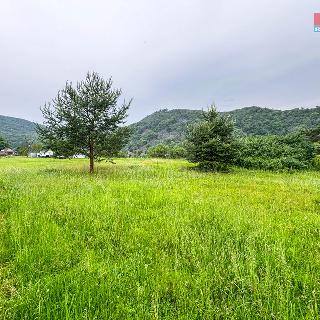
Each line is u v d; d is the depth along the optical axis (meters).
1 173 21.61
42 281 4.26
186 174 22.22
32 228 6.80
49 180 16.48
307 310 3.65
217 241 6.20
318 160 31.73
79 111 23.30
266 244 5.81
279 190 14.45
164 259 5.21
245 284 4.22
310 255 5.41
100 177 19.09
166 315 3.59
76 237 6.31
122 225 7.21
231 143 26.23
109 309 3.60
